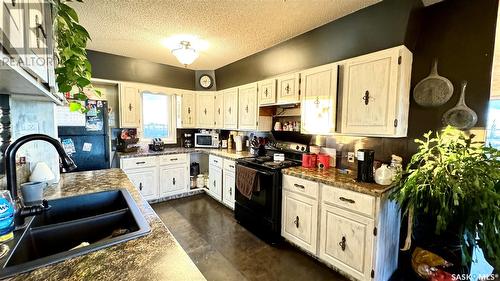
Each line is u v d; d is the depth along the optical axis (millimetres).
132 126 3467
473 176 1342
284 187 2324
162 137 4098
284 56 2678
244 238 2471
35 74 821
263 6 1854
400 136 1794
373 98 1859
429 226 1802
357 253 1734
